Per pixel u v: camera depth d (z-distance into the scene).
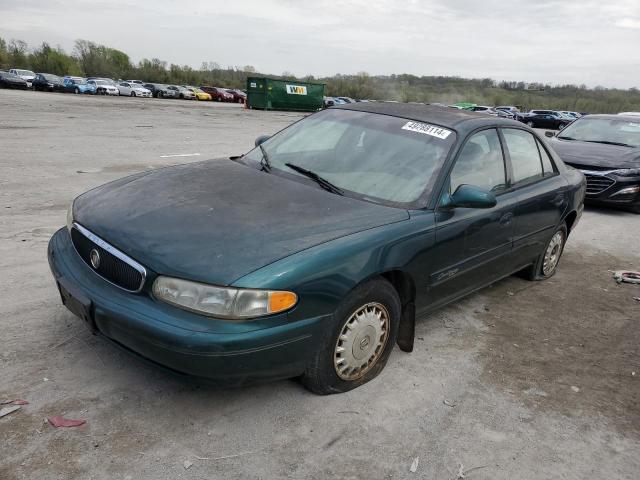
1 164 9.00
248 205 3.08
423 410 3.02
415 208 3.35
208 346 2.39
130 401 2.81
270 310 2.50
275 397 2.97
